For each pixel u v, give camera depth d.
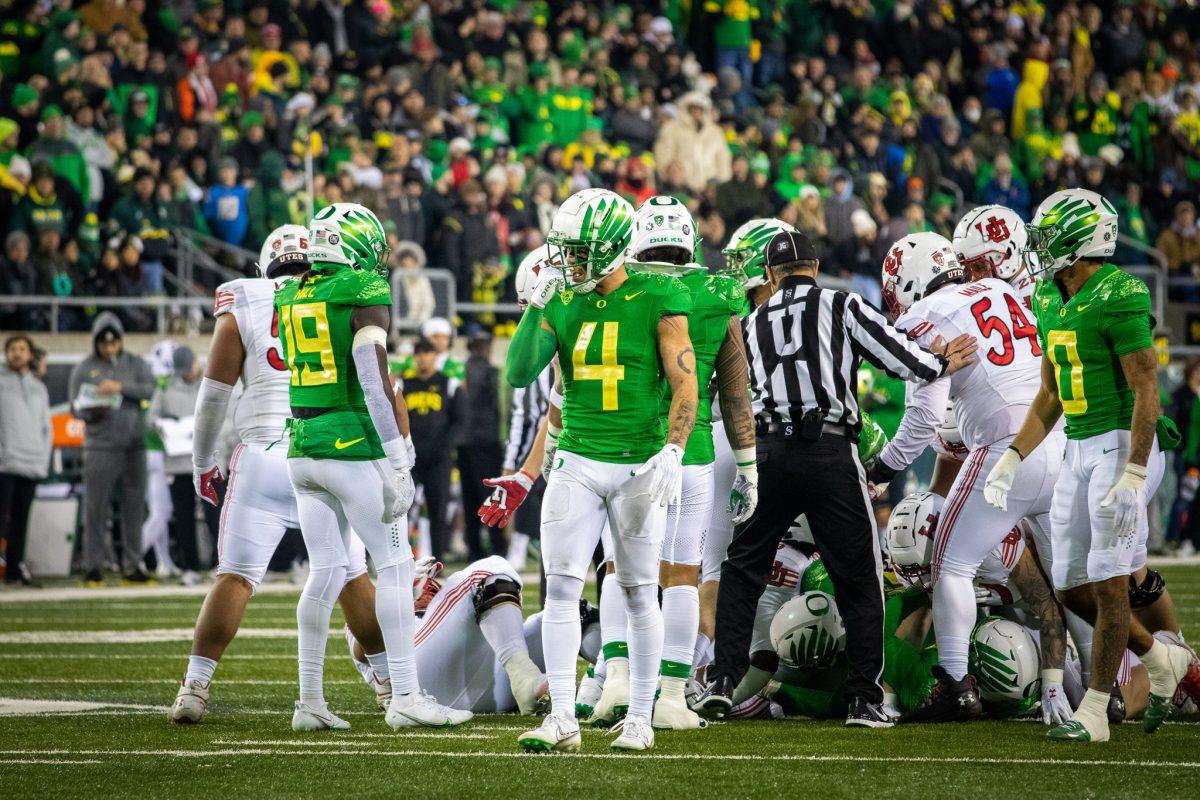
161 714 23.94
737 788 17.45
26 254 56.56
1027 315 24.48
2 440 48.44
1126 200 81.31
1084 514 21.59
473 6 74.69
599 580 25.23
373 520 22.19
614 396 19.31
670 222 20.52
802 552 25.22
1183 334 77.81
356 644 25.55
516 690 23.52
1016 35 90.44
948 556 23.41
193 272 61.19
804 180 73.56
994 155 82.62
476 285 62.03
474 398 53.09
